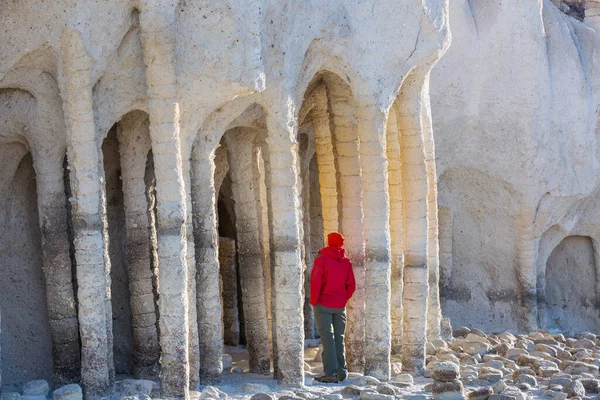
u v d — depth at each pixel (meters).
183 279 11.55
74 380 12.19
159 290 11.62
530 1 18.59
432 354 15.05
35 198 13.10
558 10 20.38
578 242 20.50
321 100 14.01
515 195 18.80
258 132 13.10
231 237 16.44
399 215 14.96
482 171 18.73
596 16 21.06
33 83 11.64
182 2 11.55
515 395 11.61
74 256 12.63
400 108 13.95
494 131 18.62
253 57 11.77
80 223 11.43
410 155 13.96
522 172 18.69
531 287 19.02
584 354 15.26
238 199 13.66
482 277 19.27
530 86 18.56
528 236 18.92
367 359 13.38
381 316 13.32
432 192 15.70
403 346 14.07
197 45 11.66
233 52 11.69
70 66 11.20
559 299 20.44
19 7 11.11
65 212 12.19
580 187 19.41
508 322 19.16
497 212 18.97
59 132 11.96
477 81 18.48
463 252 19.22
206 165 12.50
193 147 12.43
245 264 13.65
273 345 12.94
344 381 12.95
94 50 11.26
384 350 13.35
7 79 11.46
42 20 11.12
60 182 12.14
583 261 20.48
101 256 11.51
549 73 18.94
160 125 11.50
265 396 11.52
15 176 12.90
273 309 12.77
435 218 15.74
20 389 12.52
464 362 14.70
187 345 11.65
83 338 11.48
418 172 13.95
